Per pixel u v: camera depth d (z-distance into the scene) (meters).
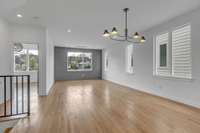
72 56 9.84
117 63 7.93
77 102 3.98
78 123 2.56
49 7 3.16
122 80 7.34
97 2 2.92
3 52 3.98
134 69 6.12
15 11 3.40
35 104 3.79
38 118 2.80
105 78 9.97
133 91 5.65
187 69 3.71
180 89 3.86
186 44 3.74
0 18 3.80
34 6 3.10
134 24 4.50
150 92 5.09
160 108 3.44
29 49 8.48
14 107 3.57
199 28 3.30
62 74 9.55
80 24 4.46
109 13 3.54
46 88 4.91
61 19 3.99
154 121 2.66
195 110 3.27
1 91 3.90
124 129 2.33
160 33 4.55
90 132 2.23
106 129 2.33
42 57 4.85
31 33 4.69
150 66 5.04
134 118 2.81
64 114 3.02
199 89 3.33
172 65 4.21
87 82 8.56
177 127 2.41
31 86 6.99
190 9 3.34
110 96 4.76
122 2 2.92
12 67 4.50
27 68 8.47
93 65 10.41
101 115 2.96
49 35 5.77
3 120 2.72
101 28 4.93
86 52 10.19
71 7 3.17
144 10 3.37
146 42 5.25
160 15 3.72
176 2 2.94
